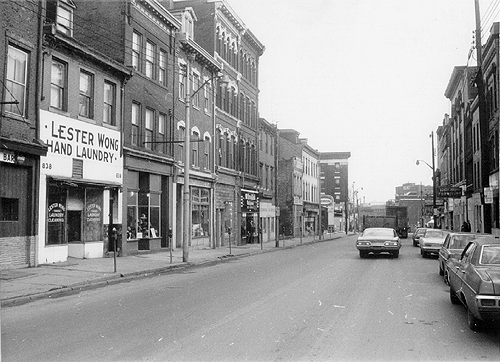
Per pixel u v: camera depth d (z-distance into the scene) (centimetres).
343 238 6669
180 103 3062
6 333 855
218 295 1276
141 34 2634
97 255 2262
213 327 888
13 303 1184
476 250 937
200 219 3388
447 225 6475
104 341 791
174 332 850
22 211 1811
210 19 3694
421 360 686
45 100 1931
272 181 5306
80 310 1077
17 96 1788
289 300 1191
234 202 4072
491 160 3722
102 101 2303
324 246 4188
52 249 1942
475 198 4359
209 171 3503
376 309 1077
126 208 2480
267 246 3941
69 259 2108
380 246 2592
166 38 2900
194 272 1919
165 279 1673
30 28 1836
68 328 891
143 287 1459
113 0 2491
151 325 908
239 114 4241
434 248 2594
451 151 6288
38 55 1875
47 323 939
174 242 3048
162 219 2905
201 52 3269
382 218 5741
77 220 2188
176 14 3194
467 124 4866
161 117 2875
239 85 4244
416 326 906
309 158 7119
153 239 2728
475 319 861
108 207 2342
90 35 2506
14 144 1712
